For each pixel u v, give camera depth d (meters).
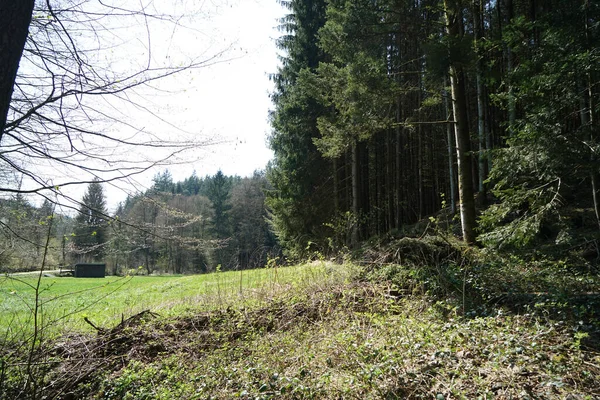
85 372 5.64
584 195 11.71
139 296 12.63
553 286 6.46
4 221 4.48
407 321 5.75
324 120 16.52
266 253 12.52
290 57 22.48
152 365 5.72
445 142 21.12
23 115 4.03
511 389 3.75
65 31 3.94
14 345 5.53
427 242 8.18
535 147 7.43
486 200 15.73
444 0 9.81
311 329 6.34
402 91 11.66
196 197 43.50
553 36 7.82
